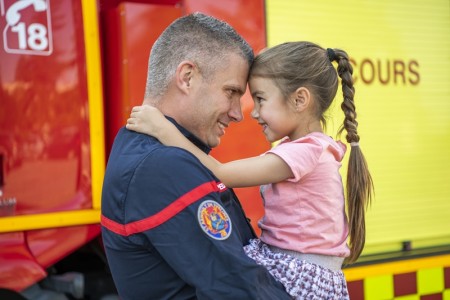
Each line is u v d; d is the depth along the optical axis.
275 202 1.89
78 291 3.03
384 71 3.92
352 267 3.63
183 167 1.59
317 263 1.85
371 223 3.86
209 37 1.76
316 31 3.68
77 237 2.96
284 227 1.86
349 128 2.04
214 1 3.25
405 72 3.99
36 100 2.87
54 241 2.91
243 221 2.02
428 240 4.07
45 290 3.05
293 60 1.92
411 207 3.99
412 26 4.02
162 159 1.59
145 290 1.64
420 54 4.04
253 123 3.30
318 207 1.85
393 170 3.94
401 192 3.96
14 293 3.03
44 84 2.89
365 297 3.68
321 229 1.85
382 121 3.91
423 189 4.04
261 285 1.61
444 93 4.13
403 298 3.80
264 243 1.94
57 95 2.92
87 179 2.98
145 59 3.04
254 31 3.38
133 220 1.58
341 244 1.92
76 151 2.96
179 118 1.79
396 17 3.96
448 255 3.94
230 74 1.78
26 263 2.82
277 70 1.91
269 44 3.49
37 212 2.86
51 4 2.90
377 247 3.90
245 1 3.36
